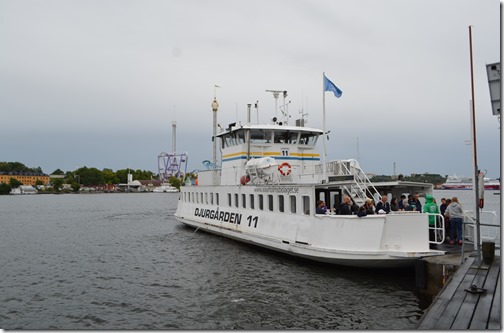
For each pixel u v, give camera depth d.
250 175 24.25
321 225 17.83
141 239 32.88
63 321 14.16
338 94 21.34
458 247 16.47
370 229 15.91
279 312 14.07
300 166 27.38
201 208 31.67
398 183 19.16
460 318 9.14
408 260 15.38
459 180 136.38
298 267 19.59
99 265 23.05
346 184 18.42
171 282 18.56
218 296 16.05
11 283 19.36
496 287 11.05
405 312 13.71
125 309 15.17
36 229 42.81
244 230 24.27
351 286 16.42
